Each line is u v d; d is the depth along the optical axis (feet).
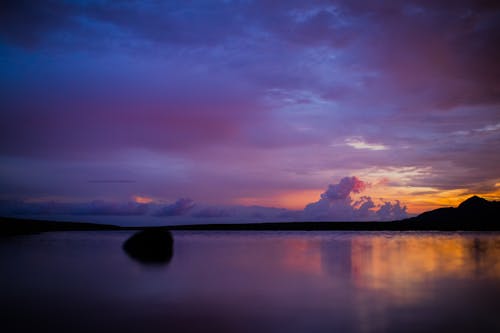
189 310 32.83
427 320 29.53
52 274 52.29
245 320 29.73
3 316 30.94
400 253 82.38
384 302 35.50
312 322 29.17
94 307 33.78
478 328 27.50
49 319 30.09
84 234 187.93
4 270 55.72
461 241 130.31
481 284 44.32
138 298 37.52
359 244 114.83
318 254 80.74
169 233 87.86
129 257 73.20
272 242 127.24
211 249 95.61
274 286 43.73
